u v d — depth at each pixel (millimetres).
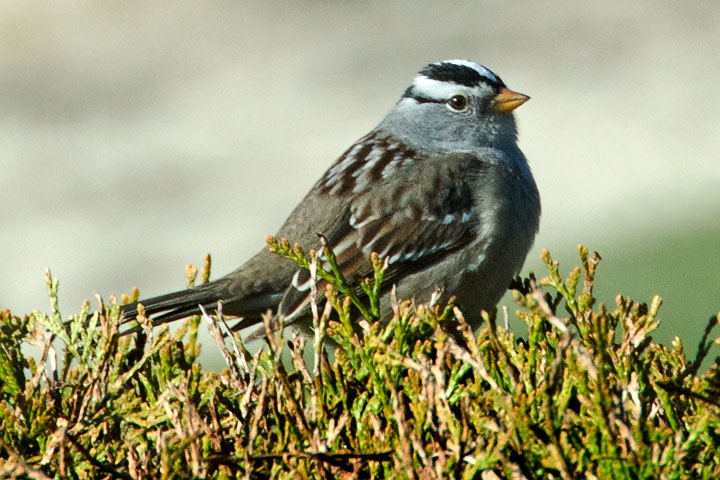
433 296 6340
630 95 37500
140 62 42375
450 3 45375
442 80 10438
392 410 5660
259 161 34750
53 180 33812
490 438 5270
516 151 10453
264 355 6191
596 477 5070
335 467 5414
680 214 27656
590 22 42812
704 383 5430
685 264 21828
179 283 27375
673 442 5277
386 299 9219
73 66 42156
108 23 45156
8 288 27547
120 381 5918
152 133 37125
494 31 42969
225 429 5867
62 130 37250
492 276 9516
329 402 5867
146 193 32750
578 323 6191
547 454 5074
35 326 6293
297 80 40656
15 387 6262
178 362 6484
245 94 39906
